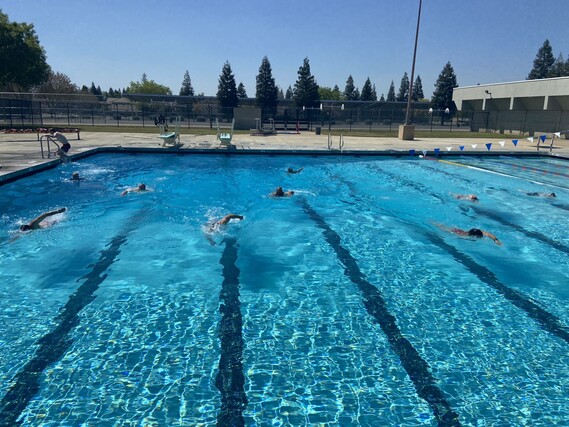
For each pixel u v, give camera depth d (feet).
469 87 120.98
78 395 9.16
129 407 8.83
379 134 92.48
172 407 8.87
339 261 17.90
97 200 27.02
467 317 13.14
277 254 18.61
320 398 9.28
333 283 15.60
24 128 75.72
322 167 42.98
